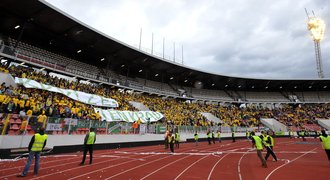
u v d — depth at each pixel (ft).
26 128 44.09
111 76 130.21
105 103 90.58
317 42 245.45
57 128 50.60
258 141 37.60
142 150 63.67
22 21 84.43
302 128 157.17
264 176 29.48
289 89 204.44
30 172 29.04
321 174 30.86
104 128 64.08
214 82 181.16
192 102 167.73
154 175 29.50
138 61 130.52
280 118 168.35
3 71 68.95
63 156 46.39
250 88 201.26
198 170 33.55
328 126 153.38
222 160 44.83
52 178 26.11
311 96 198.29
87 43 104.73
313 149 70.95
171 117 112.98
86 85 102.47
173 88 169.58
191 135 103.50
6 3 73.67
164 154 54.54
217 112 159.02
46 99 67.46
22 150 41.70
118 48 111.75
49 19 83.71
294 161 43.78
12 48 79.56
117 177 27.78
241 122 153.69
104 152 56.29
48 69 92.17
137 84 138.31
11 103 49.52
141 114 93.50
